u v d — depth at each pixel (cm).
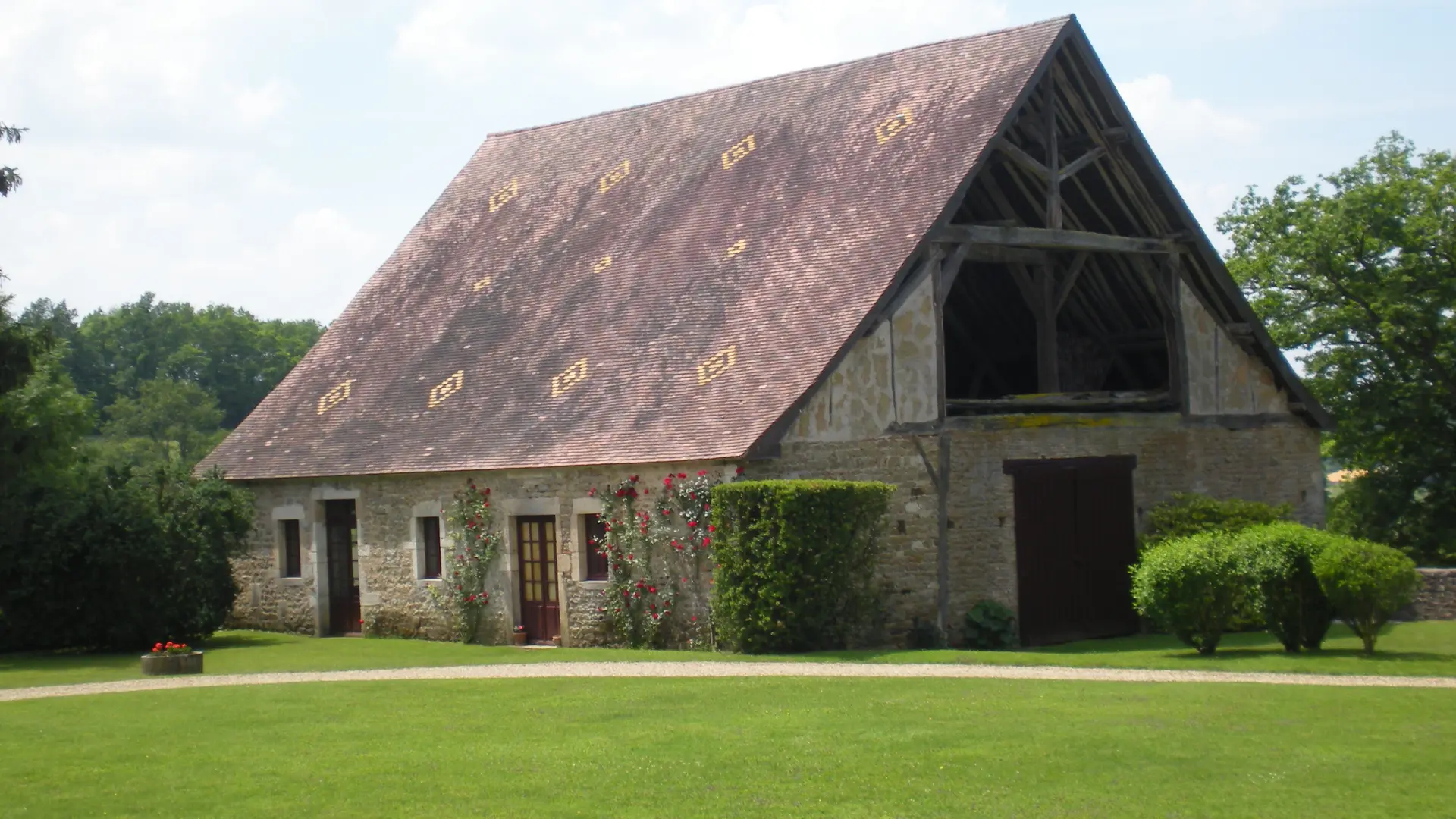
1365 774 1070
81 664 2000
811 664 1667
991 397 2534
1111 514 2184
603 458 1984
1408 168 3275
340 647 2173
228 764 1205
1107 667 1606
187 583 2247
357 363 2659
